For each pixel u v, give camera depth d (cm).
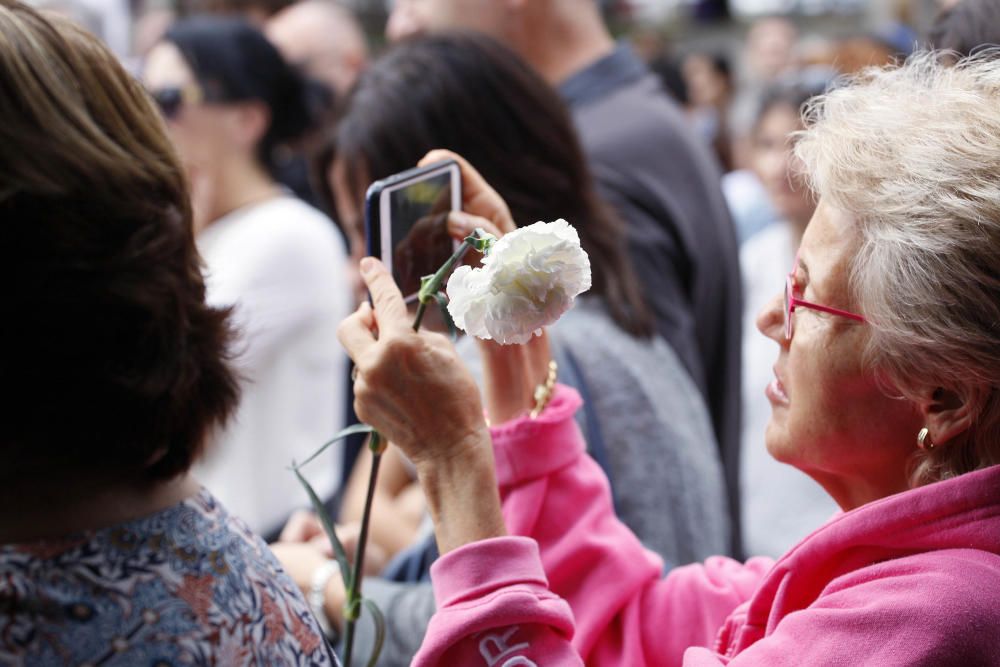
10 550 144
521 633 191
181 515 159
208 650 149
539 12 450
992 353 172
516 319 171
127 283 148
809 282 193
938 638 166
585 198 314
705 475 302
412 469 355
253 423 418
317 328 435
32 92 146
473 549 192
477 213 239
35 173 142
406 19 509
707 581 238
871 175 183
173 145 165
